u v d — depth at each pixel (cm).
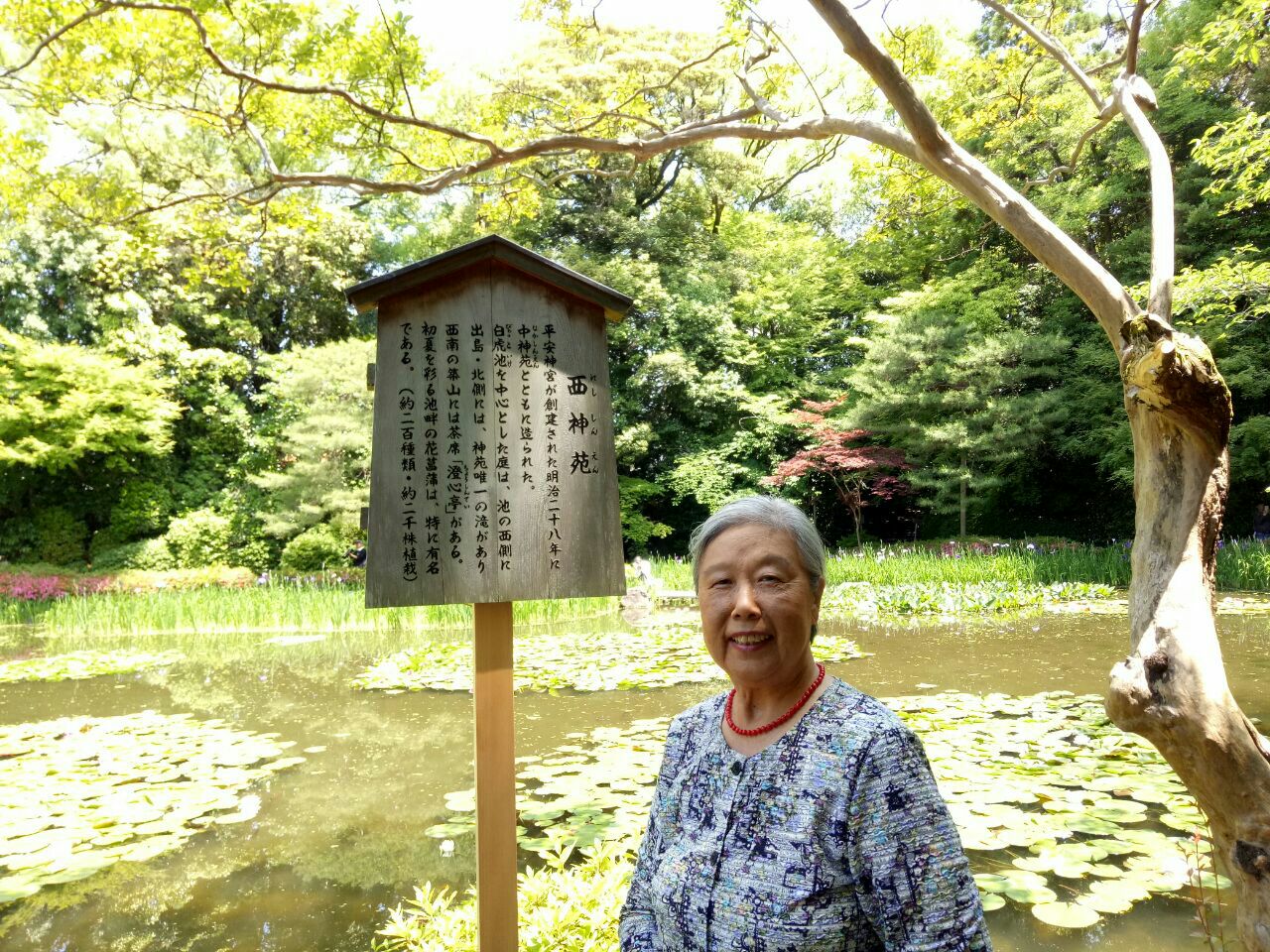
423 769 437
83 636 988
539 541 250
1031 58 656
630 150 496
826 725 114
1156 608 224
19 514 1683
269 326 1855
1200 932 247
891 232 791
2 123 547
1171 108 1153
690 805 123
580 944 217
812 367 1930
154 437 1625
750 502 131
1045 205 1348
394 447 248
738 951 108
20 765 443
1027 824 320
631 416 1716
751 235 1864
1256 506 1352
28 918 279
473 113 684
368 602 241
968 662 667
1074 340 1455
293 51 495
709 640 127
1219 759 203
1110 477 1376
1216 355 1143
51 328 1590
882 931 104
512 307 255
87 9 480
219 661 782
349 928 270
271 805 382
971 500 1488
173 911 282
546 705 562
